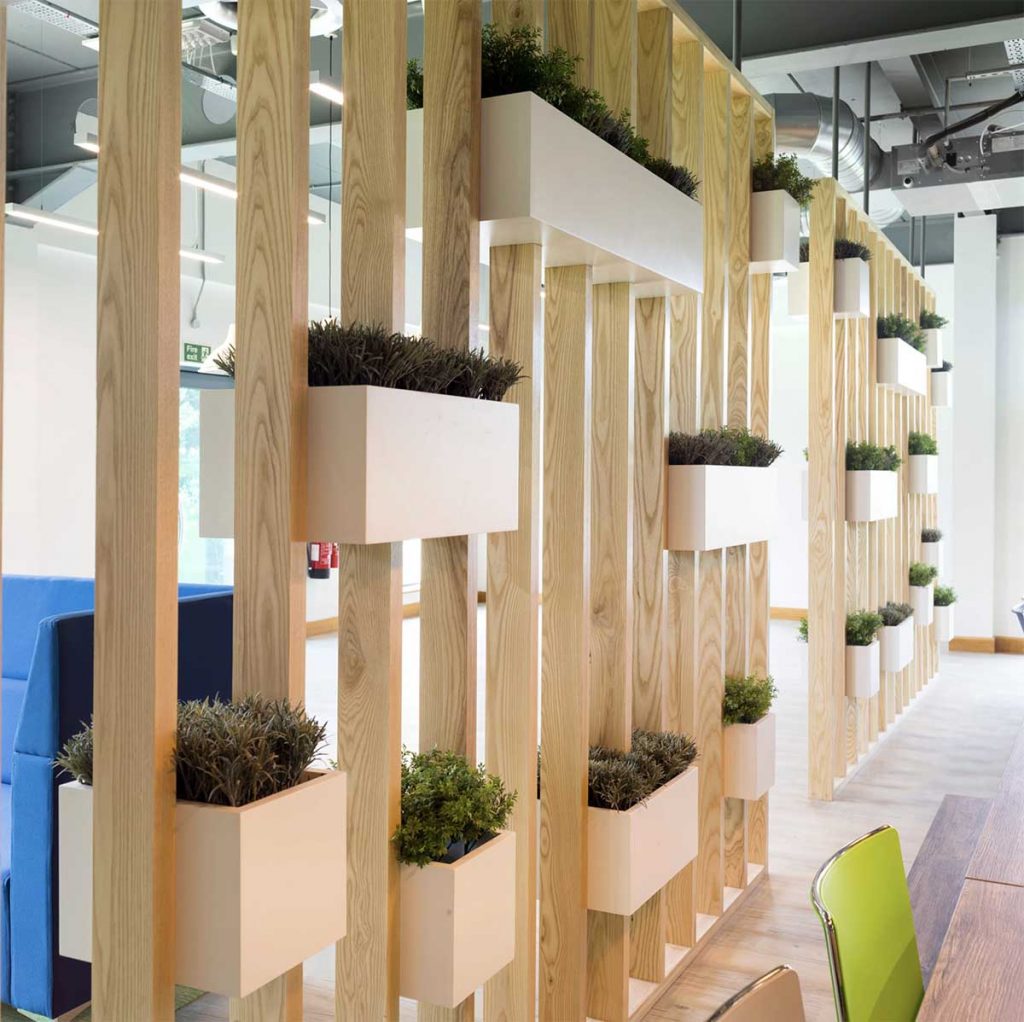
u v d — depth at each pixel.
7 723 4.04
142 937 1.72
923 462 7.71
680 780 3.15
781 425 11.93
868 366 6.31
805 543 11.90
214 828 1.71
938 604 8.66
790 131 6.29
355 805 2.17
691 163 3.59
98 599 1.76
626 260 2.83
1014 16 4.80
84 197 7.88
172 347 1.73
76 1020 2.99
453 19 2.42
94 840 1.77
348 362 1.97
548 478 2.91
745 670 4.04
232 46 5.72
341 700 2.18
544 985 2.92
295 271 1.92
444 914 2.17
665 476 3.43
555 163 2.48
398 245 2.17
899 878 2.12
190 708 1.91
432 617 2.43
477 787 2.30
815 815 5.13
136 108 1.70
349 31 2.19
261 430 1.94
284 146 1.91
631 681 3.30
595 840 2.90
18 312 7.33
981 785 5.65
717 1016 1.44
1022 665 9.17
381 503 1.94
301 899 1.82
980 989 1.71
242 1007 1.94
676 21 3.37
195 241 8.61
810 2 5.16
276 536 1.94
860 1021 1.85
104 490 1.75
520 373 2.64
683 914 3.54
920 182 6.90
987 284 9.70
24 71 6.79
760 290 4.50
